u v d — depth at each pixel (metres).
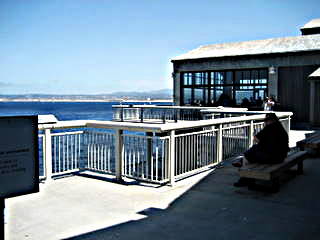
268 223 4.30
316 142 8.17
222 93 23.72
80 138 7.25
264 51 21.94
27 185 3.08
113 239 3.86
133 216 4.61
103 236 3.94
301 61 20.62
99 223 4.36
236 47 25.16
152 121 20.95
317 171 7.27
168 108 19.55
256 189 5.81
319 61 20.06
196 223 4.33
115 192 5.77
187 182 6.40
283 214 4.62
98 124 6.86
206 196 5.49
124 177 6.64
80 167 7.29
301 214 4.62
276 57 21.36
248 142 9.25
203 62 24.30
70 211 4.83
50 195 5.61
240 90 22.98
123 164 6.57
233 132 8.64
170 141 6.14
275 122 5.93
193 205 5.04
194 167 7.01
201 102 24.64
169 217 4.55
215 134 7.80
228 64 23.25
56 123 6.58
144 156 6.63
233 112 12.69
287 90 21.19
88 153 7.27
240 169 5.51
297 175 6.91
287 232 4.01
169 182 6.17
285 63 21.11
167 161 6.18
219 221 4.38
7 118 2.93
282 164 5.80
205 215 4.61
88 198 5.43
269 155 5.83
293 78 20.98
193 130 9.99
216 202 5.17
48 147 6.50
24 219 4.52
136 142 6.33
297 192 5.68
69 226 4.27
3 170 2.93
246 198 5.37
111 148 6.80
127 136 6.47
